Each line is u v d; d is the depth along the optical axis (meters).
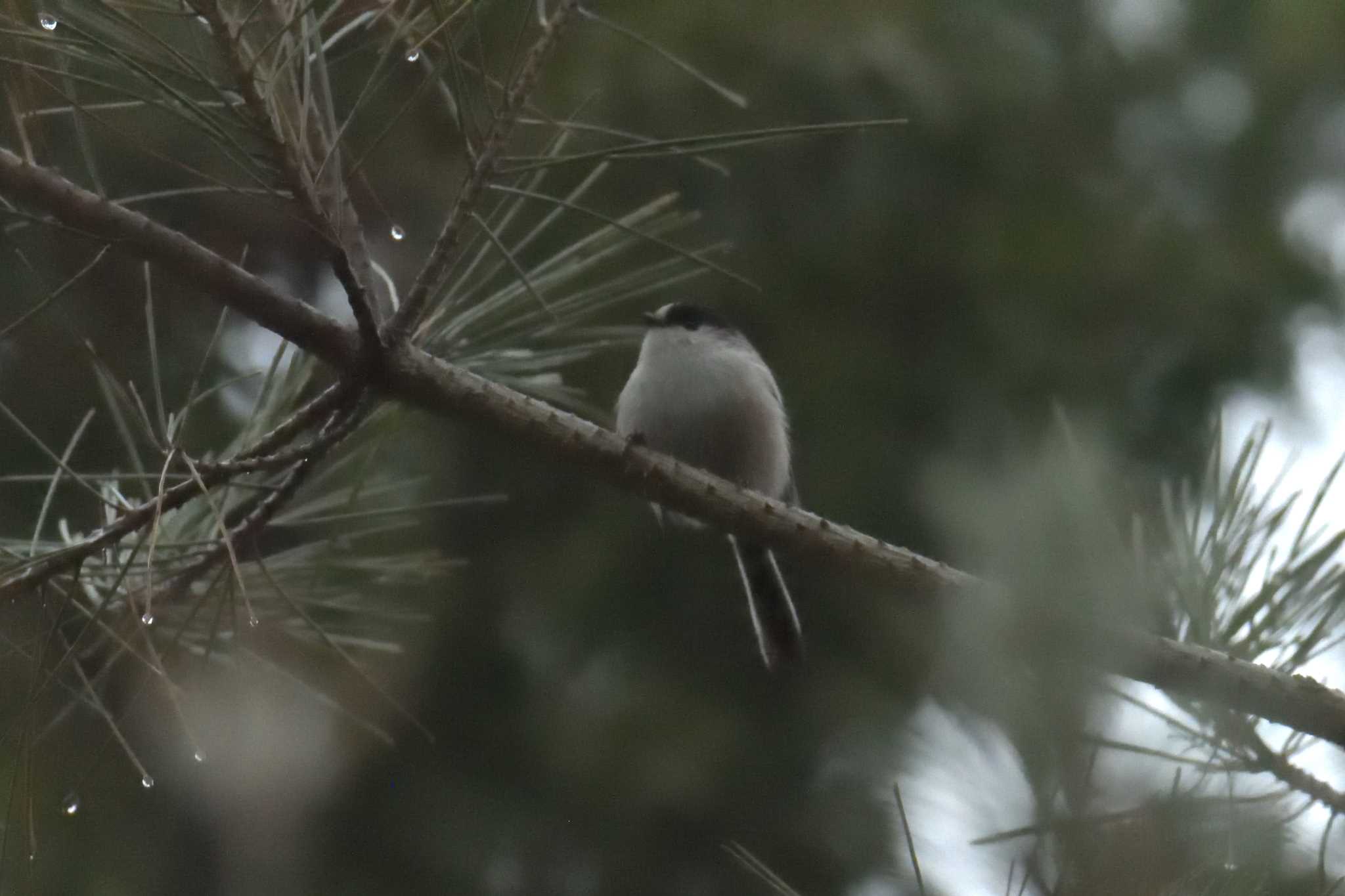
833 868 9.90
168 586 4.69
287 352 5.16
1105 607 2.03
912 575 5.17
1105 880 2.28
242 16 4.24
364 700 9.69
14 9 3.87
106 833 8.93
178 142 9.41
